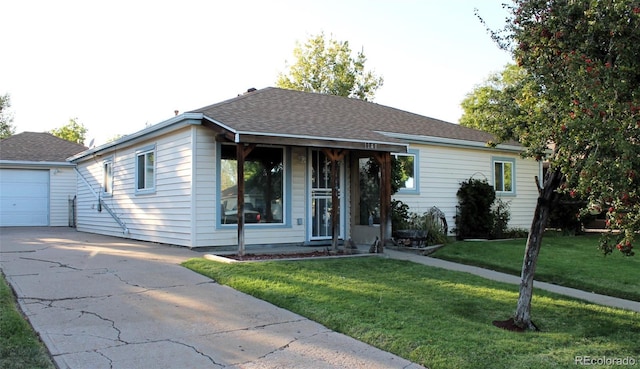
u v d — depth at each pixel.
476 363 4.91
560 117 5.90
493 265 11.17
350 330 5.93
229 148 12.61
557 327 6.61
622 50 5.67
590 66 5.54
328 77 45.88
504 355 5.18
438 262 11.25
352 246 12.43
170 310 6.66
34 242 14.00
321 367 4.87
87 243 13.89
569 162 5.50
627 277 9.91
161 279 8.44
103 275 8.66
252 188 12.81
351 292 7.62
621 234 5.66
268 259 10.34
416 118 18.39
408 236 13.01
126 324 6.02
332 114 15.04
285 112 13.59
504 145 18.16
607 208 5.29
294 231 13.34
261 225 12.82
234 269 8.96
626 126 5.12
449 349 5.23
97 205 18.81
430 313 6.63
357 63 46.47
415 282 8.68
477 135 18.20
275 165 13.17
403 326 6.00
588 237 16.89
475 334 5.81
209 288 7.90
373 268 9.80
